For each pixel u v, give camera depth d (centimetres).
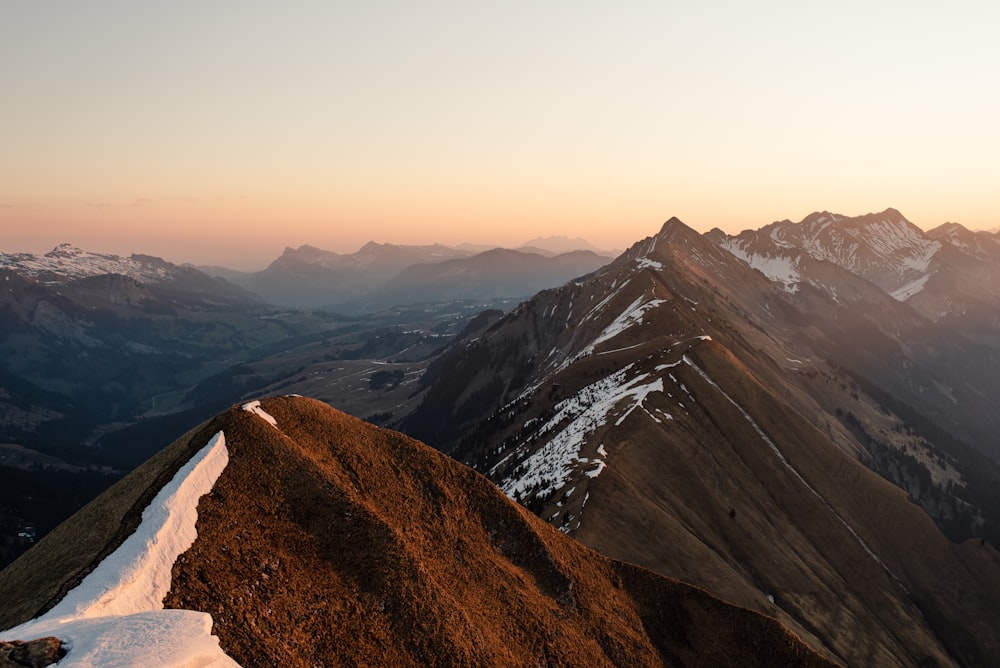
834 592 14025
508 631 6769
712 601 9031
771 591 12681
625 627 8088
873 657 12344
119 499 6050
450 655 5825
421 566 6388
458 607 6338
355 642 5466
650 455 13950
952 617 16050
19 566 5916
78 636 4216
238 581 5241
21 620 4594
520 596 7344
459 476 8425
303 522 6228
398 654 5641
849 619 13125
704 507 13675
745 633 8781
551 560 8125
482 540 7869
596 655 7344
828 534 16088
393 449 8212
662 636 8425
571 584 7994
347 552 6203
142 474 6362
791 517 16012
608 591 8481
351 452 7612
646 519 11281
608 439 13888
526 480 14375
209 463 6159
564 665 6881
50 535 6256
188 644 4262
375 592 5981
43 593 4916
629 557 10138
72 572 5012
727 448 16288
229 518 5744
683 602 8906
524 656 6612
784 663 8569
